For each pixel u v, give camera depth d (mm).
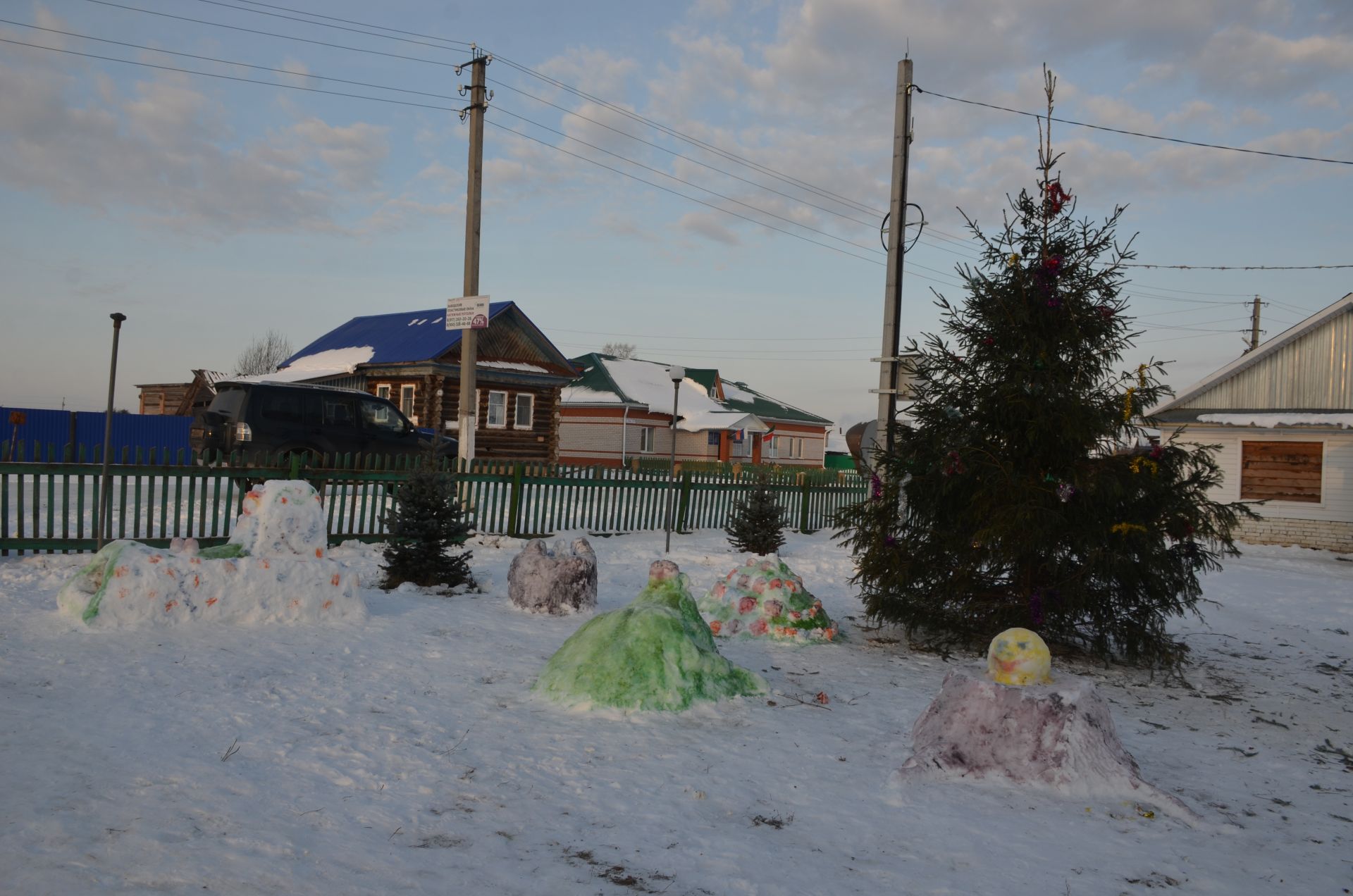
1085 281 8477
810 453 60031
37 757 4320
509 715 5648
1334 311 21531
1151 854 4090
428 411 30516
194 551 7641
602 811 4203
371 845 3662
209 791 4086
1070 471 8234
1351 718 7117
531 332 33156
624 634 6152
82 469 10664
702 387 54844
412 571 10133
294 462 12500
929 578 8781
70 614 7184
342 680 6172
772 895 3447
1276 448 22016
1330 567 18594
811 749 5355
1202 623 11250
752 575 9102
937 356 8891
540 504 15781
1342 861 4156
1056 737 4949
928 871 3771
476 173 19062
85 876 3156
